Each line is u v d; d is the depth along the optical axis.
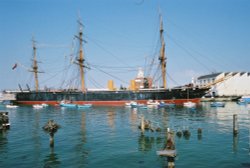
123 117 59.75
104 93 105.50
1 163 23.59
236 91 147.75
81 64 114.81
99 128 43.22
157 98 100.38
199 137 33.66
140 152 26.77
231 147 28.23
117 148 28.58
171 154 20.23
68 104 99.44
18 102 119.06
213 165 22.31
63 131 40.53
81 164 23.17
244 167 21.77
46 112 79.31
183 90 99.19
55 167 22.42
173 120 52.56
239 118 54.91
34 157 25.42
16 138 34.84
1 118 41.91
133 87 118.12
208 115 62.22
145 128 38.31
